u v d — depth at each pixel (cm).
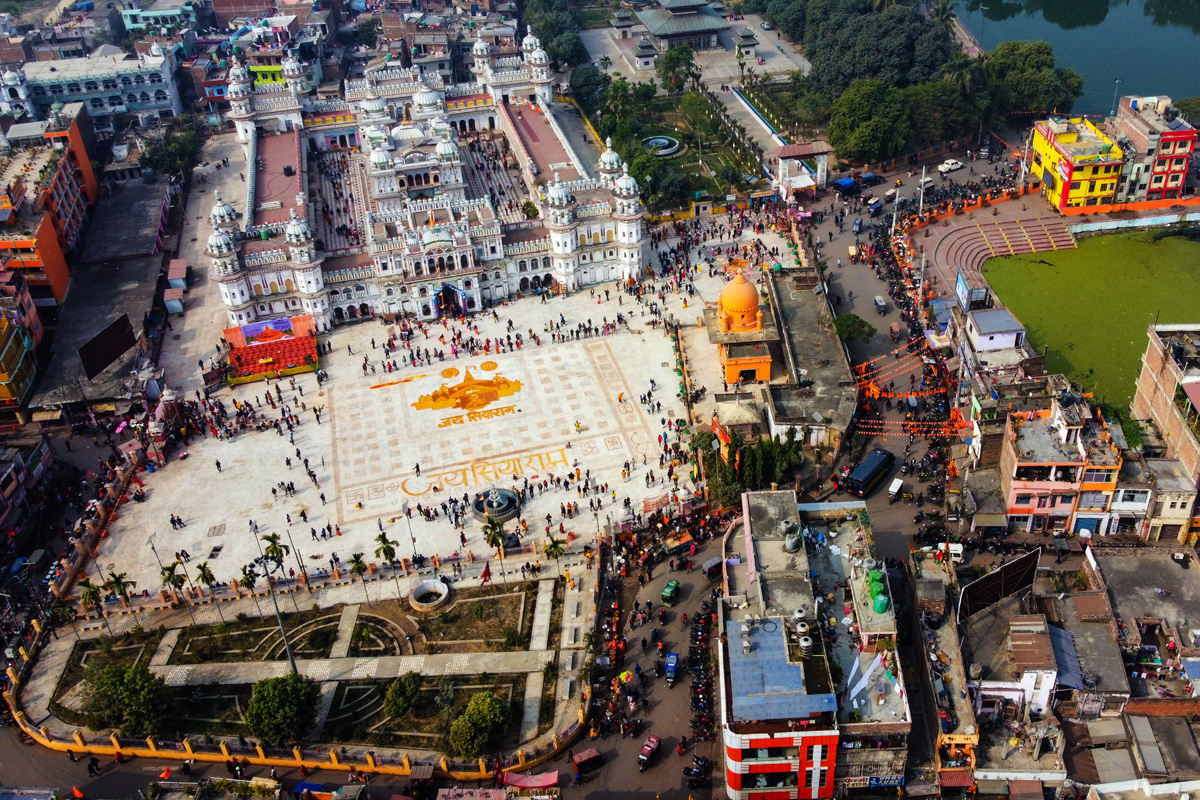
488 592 12431
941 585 10244
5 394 15825
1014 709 9856
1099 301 17738
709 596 12038
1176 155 19600
